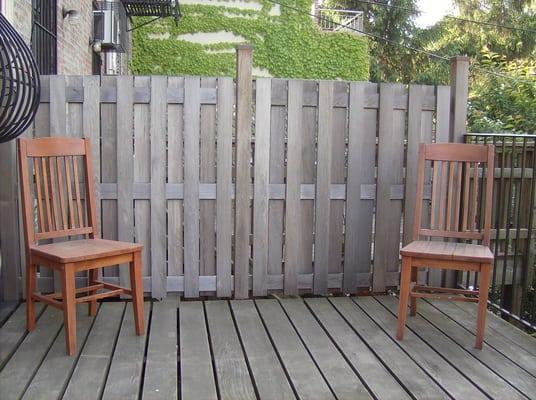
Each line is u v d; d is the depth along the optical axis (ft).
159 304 11.67
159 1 32.14
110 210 11.93
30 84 9.49
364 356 9.21
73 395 7.67
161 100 11.80
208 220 12.14
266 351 9.34
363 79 50.29
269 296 12.70
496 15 69.10
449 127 12.76
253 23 47.70
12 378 8.14
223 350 9.36
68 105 11.68
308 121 12.27
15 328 10.13
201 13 46.68
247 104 12.00
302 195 12.35
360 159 12.50
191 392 7.84
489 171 10.67
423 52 65.21
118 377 8.25
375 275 12.75
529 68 28.84
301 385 8.11
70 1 20.11
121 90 11.73
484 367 8.89
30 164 11.69
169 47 46.29
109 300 12.18
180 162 11.98
